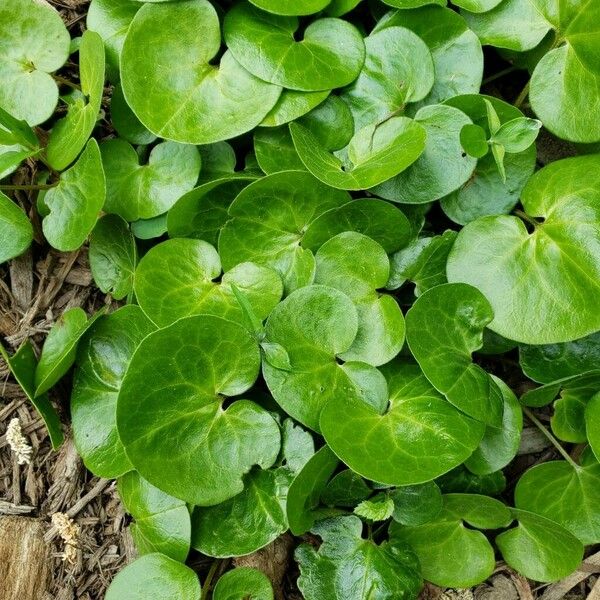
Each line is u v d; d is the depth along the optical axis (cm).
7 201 39
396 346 37
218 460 37
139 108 38
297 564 41
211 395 38
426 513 38
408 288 41
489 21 40
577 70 39
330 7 40
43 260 43
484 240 38
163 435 37
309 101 39
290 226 40
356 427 37
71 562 42
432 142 39
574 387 39
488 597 42
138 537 40
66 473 42
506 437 39
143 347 36
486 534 42
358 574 38
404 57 39
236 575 38
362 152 39
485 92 43
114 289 41
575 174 38
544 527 39
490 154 39
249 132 41
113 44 40
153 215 40
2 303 43
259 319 38
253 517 38
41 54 40
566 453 41
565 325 37
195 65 39
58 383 42
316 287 37
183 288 40
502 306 37
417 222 40
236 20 39
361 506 37
